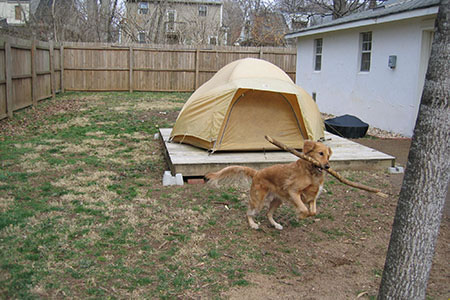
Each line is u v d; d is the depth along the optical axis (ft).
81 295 11.03
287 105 26.02
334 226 16.81
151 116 42.86
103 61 65.41
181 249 14.05
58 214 16.46
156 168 24.32
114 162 25.14
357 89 44.14
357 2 88.02
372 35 41.14
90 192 19.44
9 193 18.69
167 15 93.50
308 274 13.01
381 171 24.73
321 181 15.24
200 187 20.98
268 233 15.90
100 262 12.85
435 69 8.76
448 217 17.72
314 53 54.19
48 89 54.95
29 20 84.94
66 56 64.03
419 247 9.39
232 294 11.59
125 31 85.71
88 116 41.27
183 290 11.64
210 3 105.81
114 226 15.58
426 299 11.65
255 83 24.61
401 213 9.57
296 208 15.16
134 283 11.80
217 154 24.63
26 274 11.74
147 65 67.00
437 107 8.81
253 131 25.61
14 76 39.96
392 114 38.55
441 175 9.08
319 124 28.07
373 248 14.98
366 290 12.12
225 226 16.29
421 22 34.19
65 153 26.78
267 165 23.00
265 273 12.90
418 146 9.16
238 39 102.01
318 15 104.27
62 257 12.99
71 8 87.04
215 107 25.00
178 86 68.69
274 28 94.43
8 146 27.86
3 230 14.61
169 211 17.47
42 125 35.91
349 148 27.58
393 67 38.06
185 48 67.56
